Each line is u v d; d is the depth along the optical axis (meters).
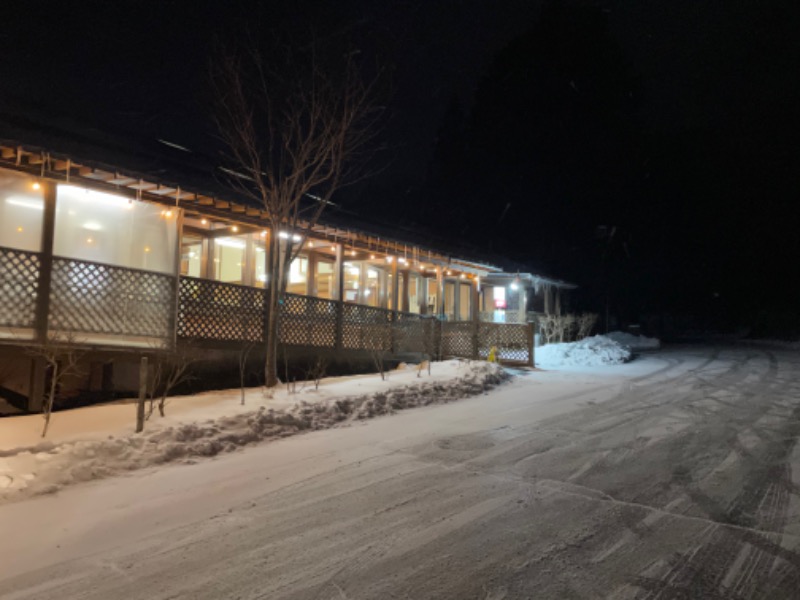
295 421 8.11
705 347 27.53
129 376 9.66
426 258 17.36
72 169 8.95
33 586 3.67
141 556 4.11
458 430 8.19
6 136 8.30
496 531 4.52
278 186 11.13
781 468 6.25
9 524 4.66
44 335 8.52
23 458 6.02
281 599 3.50
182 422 7.55
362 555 4.11
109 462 6.14
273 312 10.70
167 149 12.25
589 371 15.86
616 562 3.96
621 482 5.79
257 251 15.02
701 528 4.56
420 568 3.89
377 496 5.38
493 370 13.38
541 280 24.50
